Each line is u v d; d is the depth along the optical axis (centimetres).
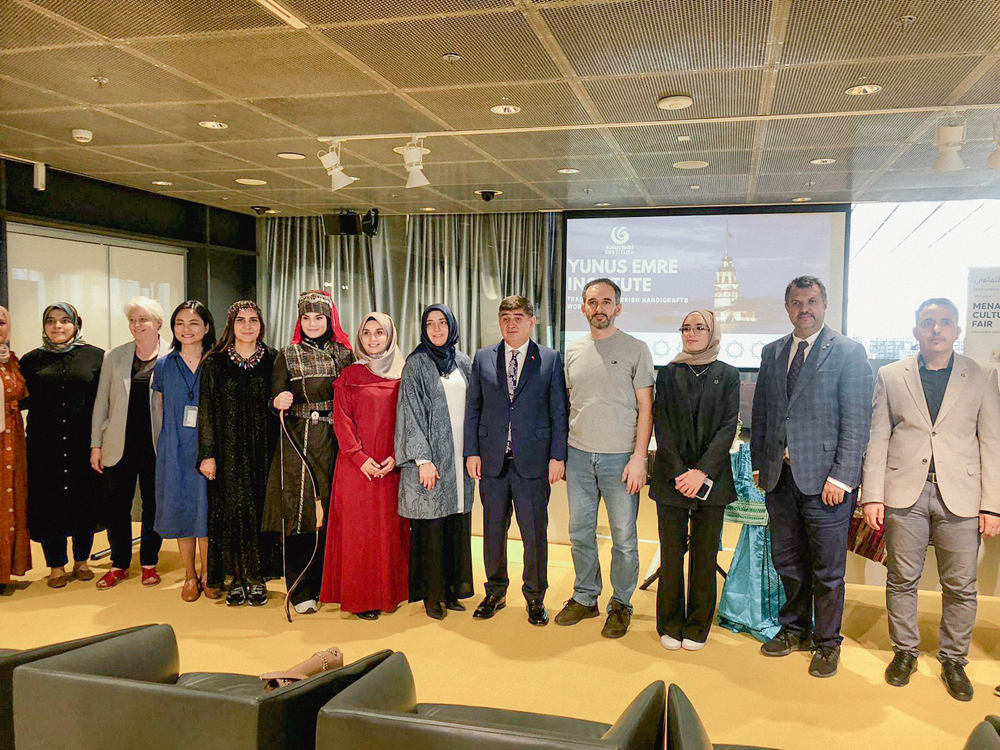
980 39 307
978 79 356
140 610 365
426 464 337
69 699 149
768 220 722
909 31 301
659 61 337
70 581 411
